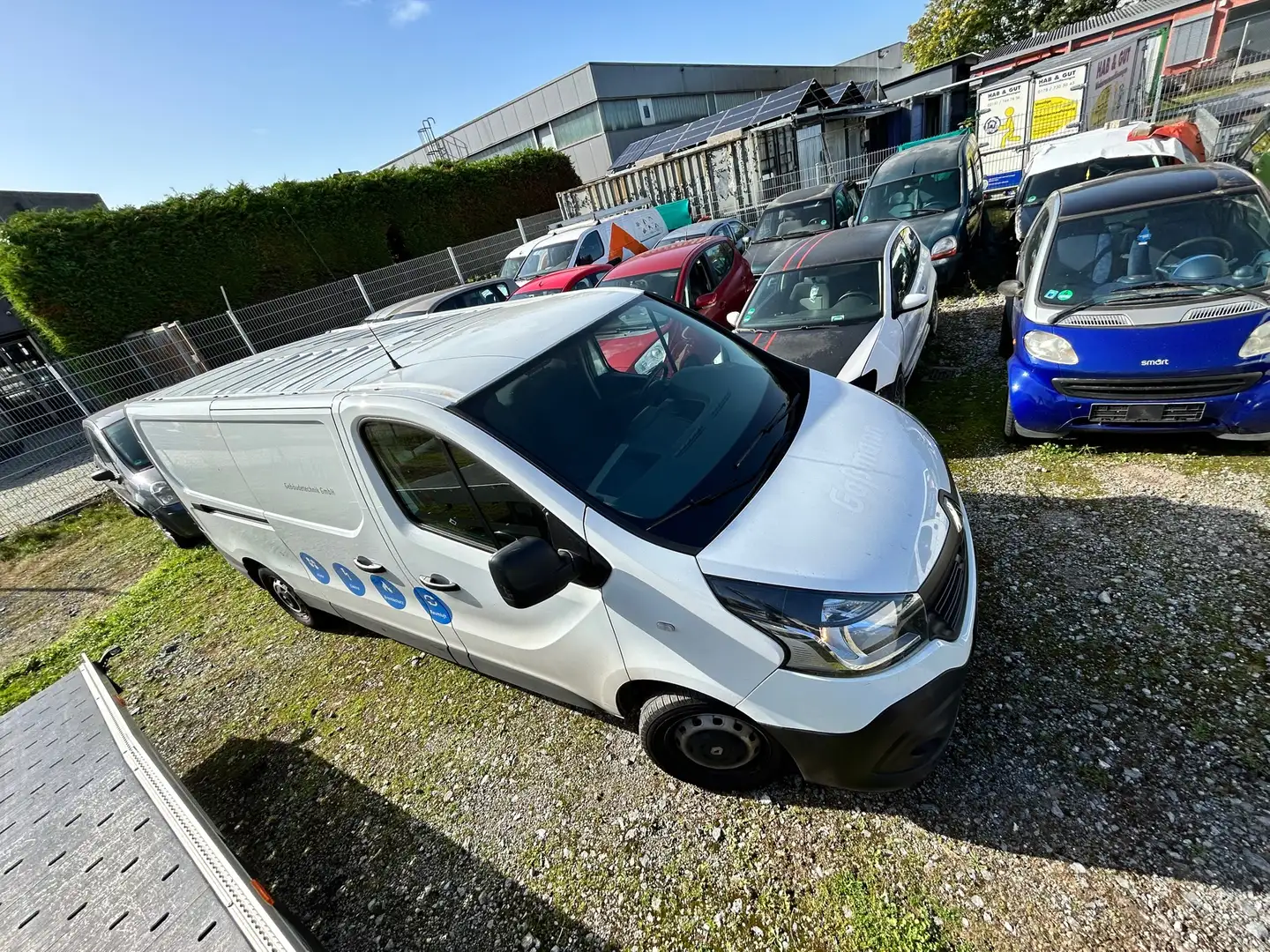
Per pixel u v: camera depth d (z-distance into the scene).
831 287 5.38
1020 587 3.00
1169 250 3.80
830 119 18.00
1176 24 17.09
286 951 1.58
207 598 5.54
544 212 22.36
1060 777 2.14
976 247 8.79
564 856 2.40
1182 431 3.53
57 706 3.02
